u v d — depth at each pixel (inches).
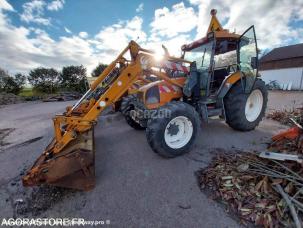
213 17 150.5
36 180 71.8
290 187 68.4
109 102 95.5
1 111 381.7
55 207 73.5
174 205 71.1
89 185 81.2
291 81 700.0
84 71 896.3
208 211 66.9
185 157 110.2
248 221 60.9
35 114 312.3
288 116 184.5
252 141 130.6
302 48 722.8
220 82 159.2
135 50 102.8
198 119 113.8
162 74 124.3
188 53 157.9
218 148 120.6
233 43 143.9
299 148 92.0
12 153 132.9
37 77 827.4
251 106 159.8
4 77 767.1
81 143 96.0
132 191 80.7
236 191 73.2
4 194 83.3
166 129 105.8
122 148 129.8
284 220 58.5
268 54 827.4
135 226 62.6
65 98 626.8
